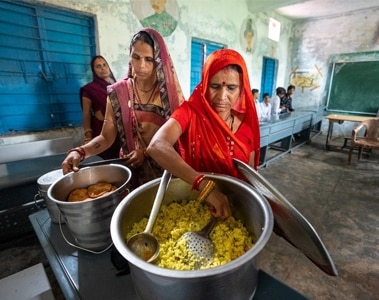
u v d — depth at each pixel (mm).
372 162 3637
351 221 2059
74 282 554
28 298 698
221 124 705
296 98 5867
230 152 749
